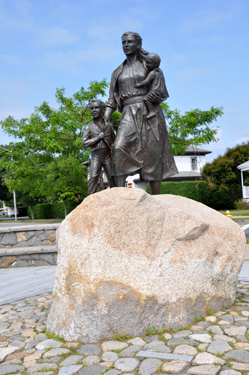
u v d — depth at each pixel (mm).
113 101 5188
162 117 5066
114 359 2547
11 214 58625
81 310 2938
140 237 3133
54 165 20469
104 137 5156
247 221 17547
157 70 4828
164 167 5086
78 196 27500
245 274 5523
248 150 29656
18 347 2922
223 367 2344
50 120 17859
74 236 3197
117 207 3154
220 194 27547
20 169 19250
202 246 3459
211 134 18016
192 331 2994
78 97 18828
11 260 7578
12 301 4570
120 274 2975
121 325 2916
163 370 2342
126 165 4781
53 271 6715
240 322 3156
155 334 2953
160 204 3393
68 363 2539
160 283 3072
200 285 3334
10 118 19047
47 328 3260
